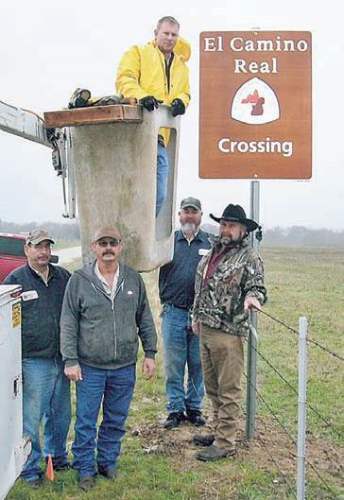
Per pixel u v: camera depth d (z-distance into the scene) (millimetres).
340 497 5320
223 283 5934
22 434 4973
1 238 11219
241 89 6379
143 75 5676
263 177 6395
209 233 7000
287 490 5477
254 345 6512
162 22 5727
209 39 6371
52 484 5586
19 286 4801
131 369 5660
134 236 5441
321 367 9836
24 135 5246
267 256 43969
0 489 4332
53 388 5625
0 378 4332
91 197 5453
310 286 21891
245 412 7406
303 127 6379
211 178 6406
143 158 5289
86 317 5461
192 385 7051
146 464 6043
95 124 5215
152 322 5762
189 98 5953
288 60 6355
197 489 5516
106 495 5430
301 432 4586
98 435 5934
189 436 6766
